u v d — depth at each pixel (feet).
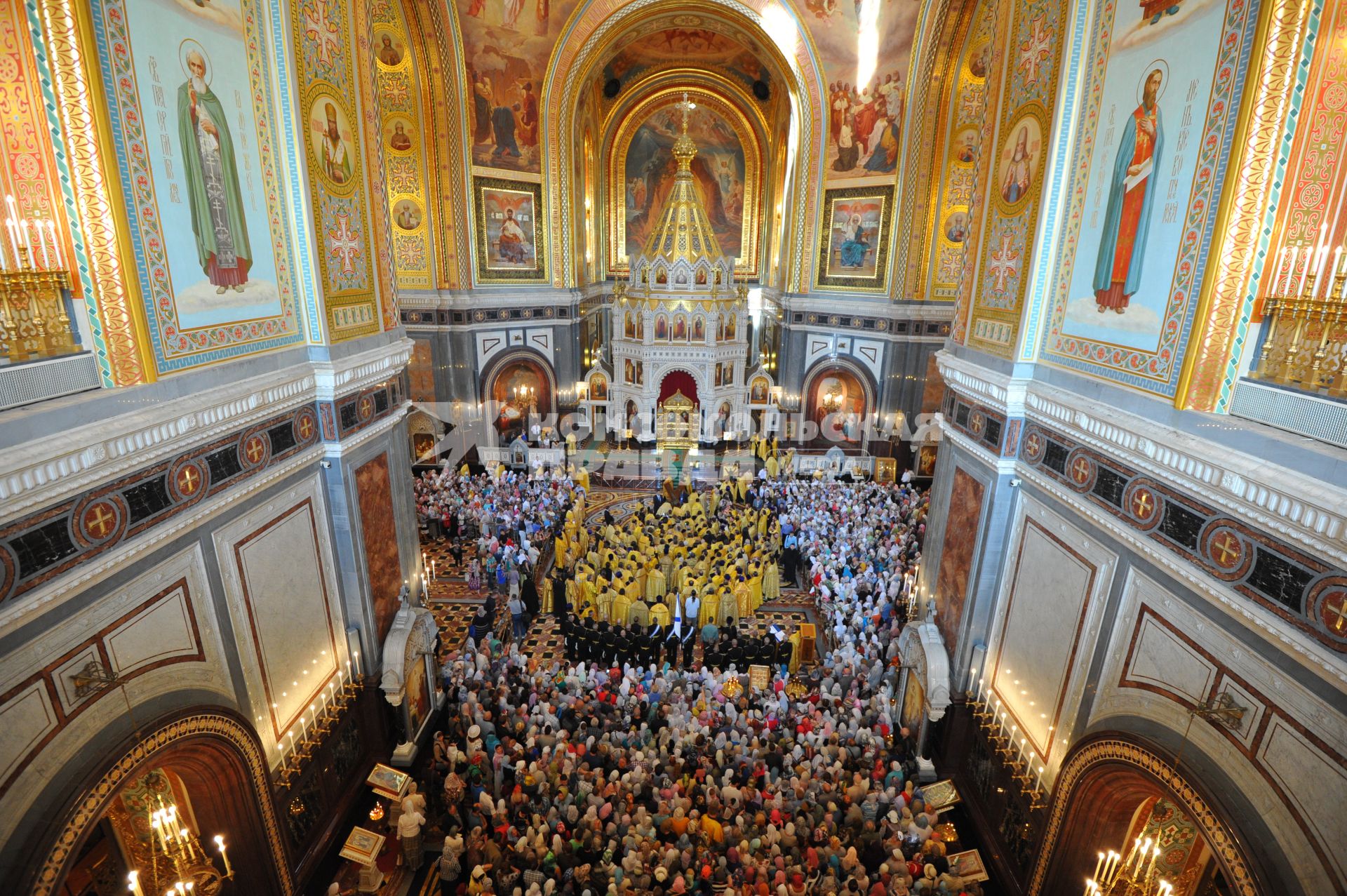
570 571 58.29
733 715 38.70
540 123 81.35
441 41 69.36
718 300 95.61
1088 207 26.58
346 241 33.27
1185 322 20.95
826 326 85.35
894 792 32.86
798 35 77.51
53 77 18.58
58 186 19.15
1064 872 25.73
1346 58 17.81
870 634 47.44
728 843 30.14
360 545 34.30
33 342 18.16
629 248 121.90
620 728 37.58
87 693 19.17
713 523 65.92
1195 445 19.52
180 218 22.94
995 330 32.91
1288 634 16.75
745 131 113.39
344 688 33.91
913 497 72.38
